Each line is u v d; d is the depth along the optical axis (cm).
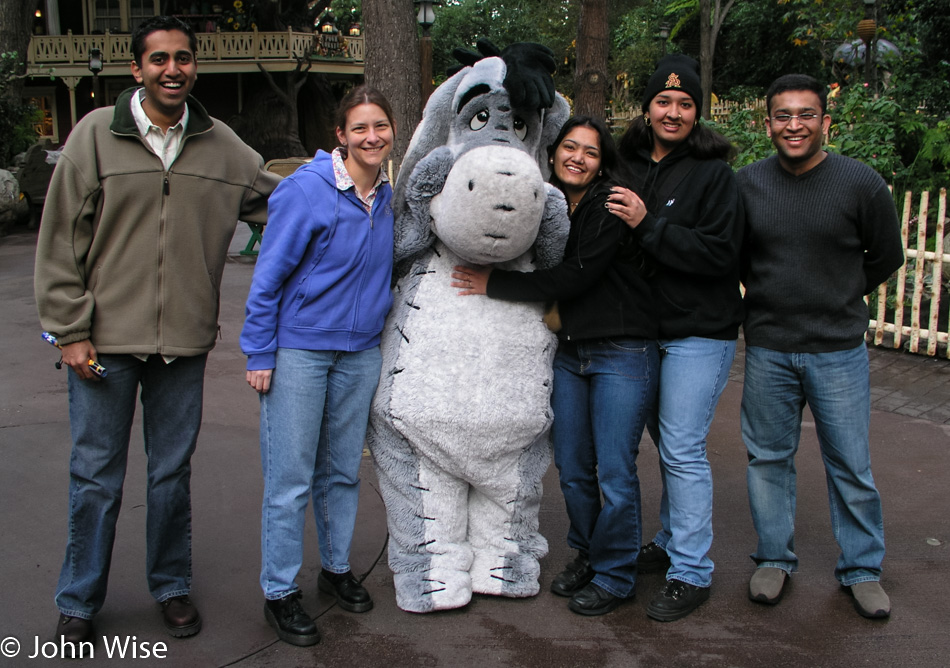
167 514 294
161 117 274
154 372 288
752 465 330
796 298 308
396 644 295
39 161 1475
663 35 1967
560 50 2817
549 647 294
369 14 649
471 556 325
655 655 289
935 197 794
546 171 329
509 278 301
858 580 321
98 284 275
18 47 1526
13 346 707
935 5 1008
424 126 313
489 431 299
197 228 284
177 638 296
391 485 318
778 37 2031
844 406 309
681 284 305
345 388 302
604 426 306
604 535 312
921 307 764
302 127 2717
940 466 462
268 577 297
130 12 2725
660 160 314
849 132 809
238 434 508
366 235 292
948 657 286
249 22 2559
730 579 343
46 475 442
